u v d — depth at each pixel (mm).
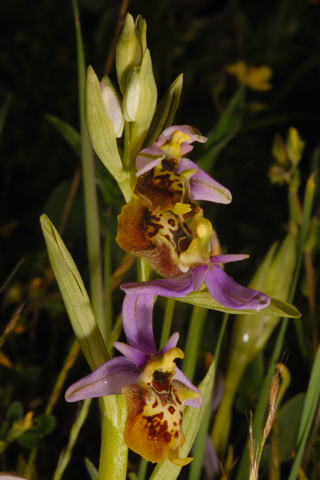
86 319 251
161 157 248
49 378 341
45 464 321
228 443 323
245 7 683
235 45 639
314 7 600
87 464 267
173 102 256
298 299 333
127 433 245
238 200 480
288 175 303
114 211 328
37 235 448
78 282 250
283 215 481
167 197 254
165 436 245
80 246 401
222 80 514
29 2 547
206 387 257
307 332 328
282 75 593
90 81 246
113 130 250
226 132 333
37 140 527
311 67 543
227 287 247
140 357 247
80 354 339
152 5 552
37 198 516
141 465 276
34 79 520
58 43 533
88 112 248
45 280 338
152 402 246
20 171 522
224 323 275
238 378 304
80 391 244
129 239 251
